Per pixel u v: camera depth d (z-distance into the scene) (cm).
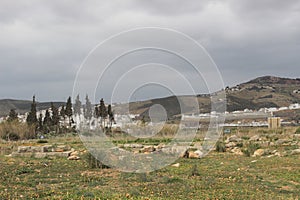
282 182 1373
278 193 1183
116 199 981
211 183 1320
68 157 2212
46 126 5250
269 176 1508
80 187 1252
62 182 1366
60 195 1072
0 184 1303
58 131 4859
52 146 2731
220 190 1196
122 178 1438
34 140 3750
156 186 1257
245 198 1083
